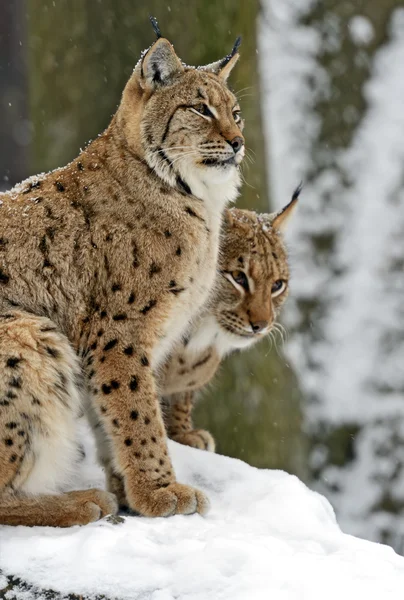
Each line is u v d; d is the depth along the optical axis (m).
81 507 8.89
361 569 7.80
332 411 19.20
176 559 7.91
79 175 9.62
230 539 8.22
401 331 19.61
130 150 9.57
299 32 20.77
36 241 9.31
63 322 9.26
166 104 9.62
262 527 8.91
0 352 8.68
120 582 7.71
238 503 9.59
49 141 16.42
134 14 15.70
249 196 15.81
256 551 7.93
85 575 7.77
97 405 9.23
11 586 7.78
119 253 9.22
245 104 15.83
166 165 9.47
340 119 20.67
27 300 9.23
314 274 19.80
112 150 9.66
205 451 10.70
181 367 11.46
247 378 15.23
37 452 8.80
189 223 9.48
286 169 20.09
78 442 9.70
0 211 9.48
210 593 7.55
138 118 9.63
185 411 11.99
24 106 35.09
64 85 16.28
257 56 16.14
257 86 16.00
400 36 21.45
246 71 15.80
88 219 9.37
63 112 16.30
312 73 20.59
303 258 19.80
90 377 9.24
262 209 15.99
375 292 19.78
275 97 20.47
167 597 7.58
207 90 9.74
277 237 11.78
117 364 9.15
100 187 9.48
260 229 11.62
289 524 8.97
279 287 11.73
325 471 19.00
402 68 21.14
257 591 7.48
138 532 8.38
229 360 15.12
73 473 9.58
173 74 9.77
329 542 8.60
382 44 21.53
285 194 19.97
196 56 15.41
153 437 9.22
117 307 9.18
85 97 16.09
